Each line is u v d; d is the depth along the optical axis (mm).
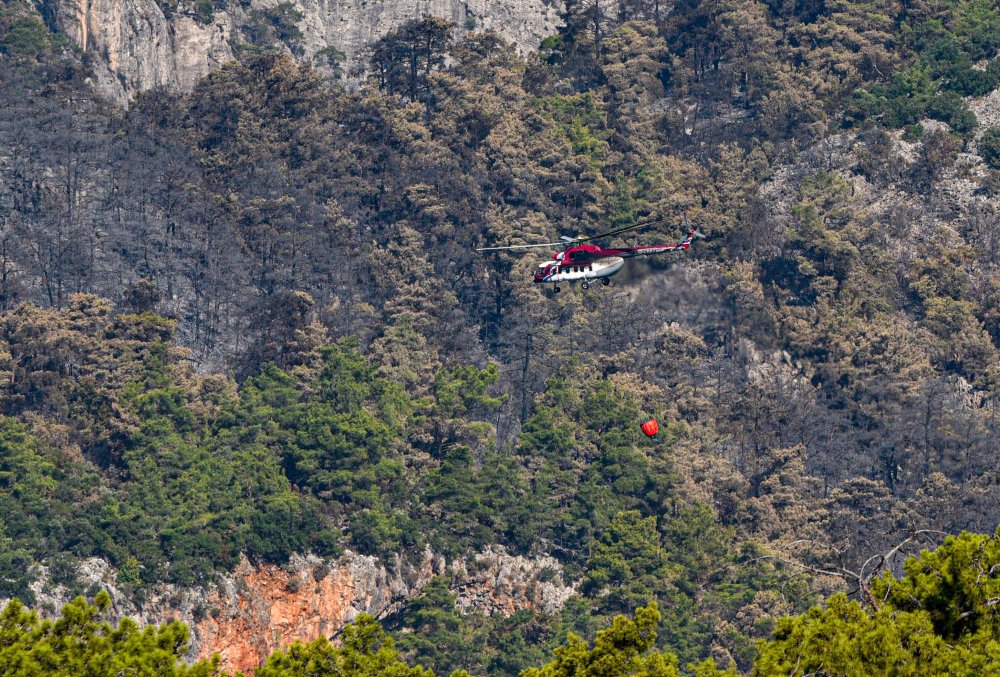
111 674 183750
